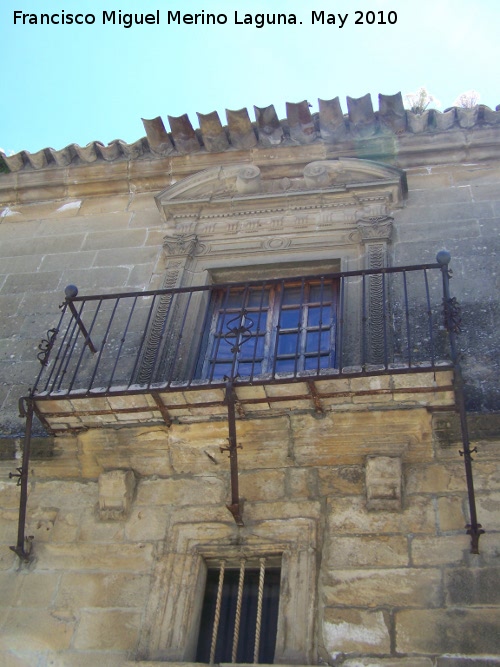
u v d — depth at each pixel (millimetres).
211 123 9625
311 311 8164
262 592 5953
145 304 8453
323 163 9289
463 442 5836
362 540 5973
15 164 10383
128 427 6672
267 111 9438
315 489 6332
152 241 9281
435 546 5828
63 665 5742
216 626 5844
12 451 7016
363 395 6172
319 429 6387
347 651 5410
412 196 9000
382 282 7805
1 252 9719
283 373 6242
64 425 6766
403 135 9492
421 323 7484
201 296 8352
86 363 7965
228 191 9430
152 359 7699
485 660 5215
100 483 6629
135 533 6418
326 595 5719
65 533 6555
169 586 6020
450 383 6012
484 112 9328
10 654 5863
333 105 9336
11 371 8141
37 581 6285
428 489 6148
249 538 6156
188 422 6543
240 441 6527
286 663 5391
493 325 7340
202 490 6551
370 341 7336
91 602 6066
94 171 10234
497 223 8414
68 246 9547
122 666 5613
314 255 8523
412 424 6250
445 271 6637
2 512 6820
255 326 8148
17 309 8883
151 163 10078
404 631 5438
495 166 9180
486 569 5633
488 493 6031
